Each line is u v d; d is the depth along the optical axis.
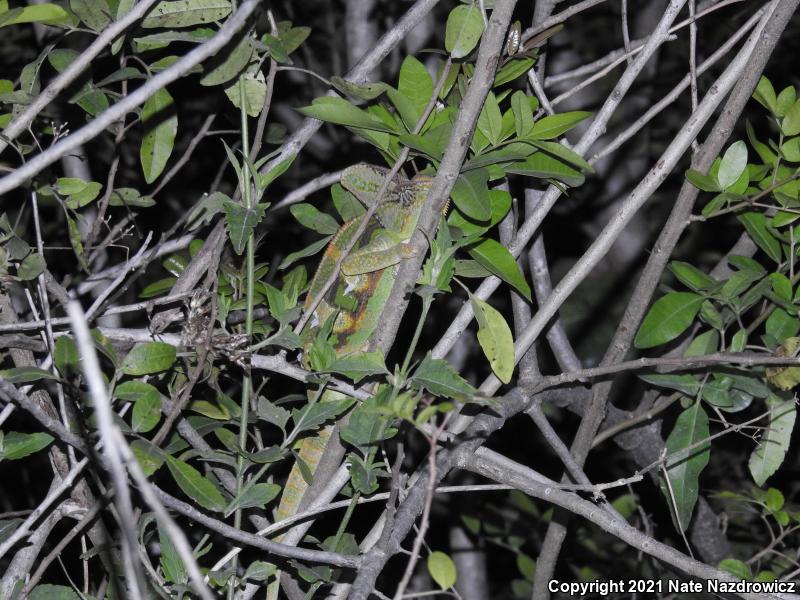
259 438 2.72
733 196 2.71
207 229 2.99
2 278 2.60
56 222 3.30
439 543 3.99
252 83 2.63
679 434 2.74
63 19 2.59
